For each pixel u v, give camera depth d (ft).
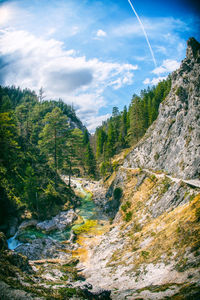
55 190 155.94
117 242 90.63
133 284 52.90
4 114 67.21
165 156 127.75
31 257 82.17
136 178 142.72
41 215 127.95
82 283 54.39
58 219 130.11
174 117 134.41
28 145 191.62
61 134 172.24
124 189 146.72
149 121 219.20
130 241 84.48
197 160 91.09
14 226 116.47
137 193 127.03
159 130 148.56
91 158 256.32
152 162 140.15
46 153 173.68
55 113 159.22
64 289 45.14
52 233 116.37
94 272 72.54
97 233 115.96
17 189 123.44
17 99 460.96
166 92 237.86
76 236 112.98
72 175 279.90
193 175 89.97
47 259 83.10
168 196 90.79
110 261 77.20
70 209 148.66
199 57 113.29
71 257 88.28
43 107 366.84
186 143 107.76
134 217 106.32
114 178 193.57
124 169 167.73
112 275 64.49
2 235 63.98
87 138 344.28
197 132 98.43
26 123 215.31
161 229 73.05
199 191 74.18
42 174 165.17
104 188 207.62
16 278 45.85
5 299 35.12
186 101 121.70
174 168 110.22
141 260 63.16
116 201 146.20
